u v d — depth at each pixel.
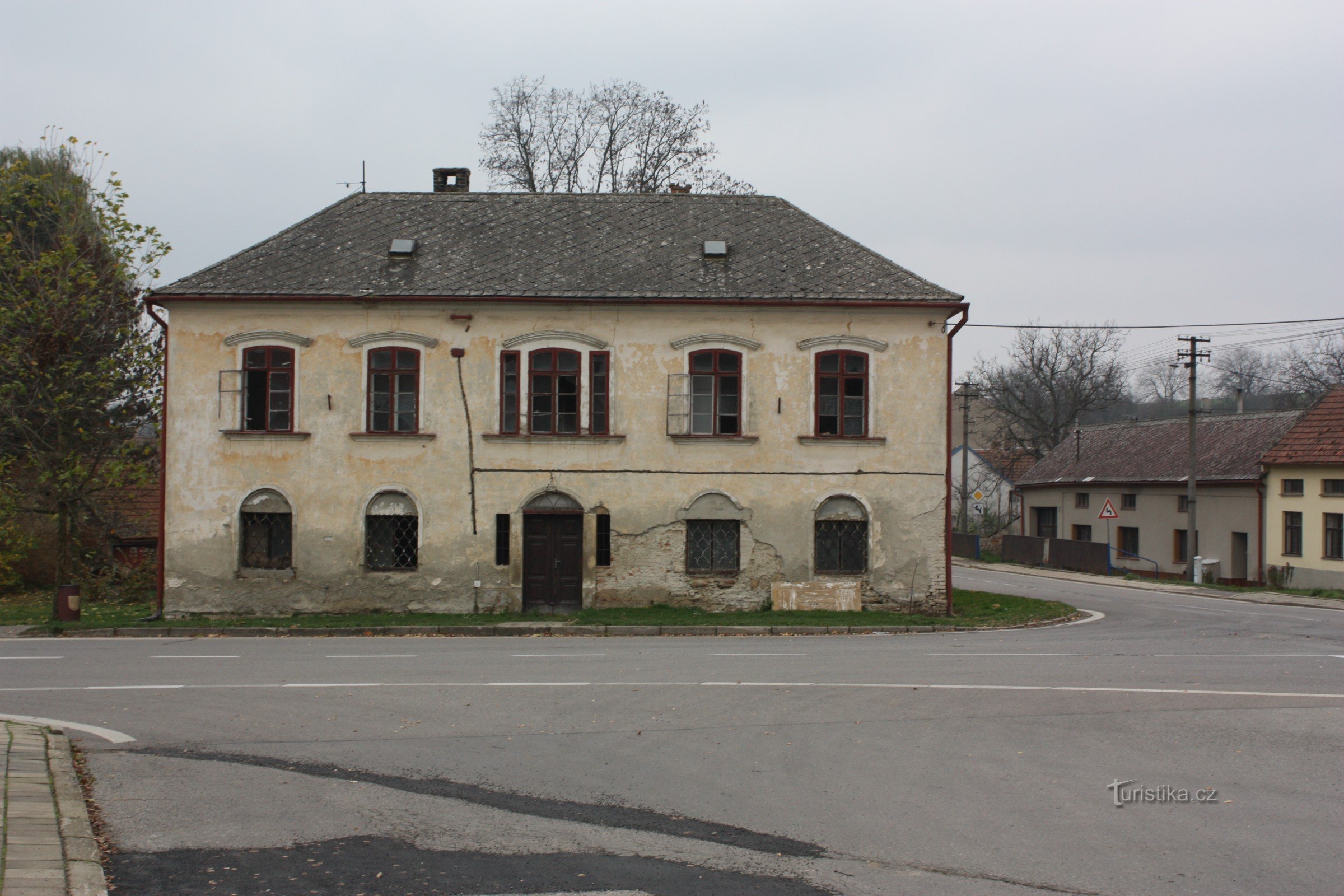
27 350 24.31
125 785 7.61
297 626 19.72
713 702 10.85
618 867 5.92
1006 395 60.81
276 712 10.40
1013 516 58.97
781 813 6.96
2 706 10.86
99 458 25.80
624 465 21.45
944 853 6.16
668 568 21.39
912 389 21.58
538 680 12.40
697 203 24.64
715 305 21.38
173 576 21.19
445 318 21.45
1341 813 6.96
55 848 5.84
